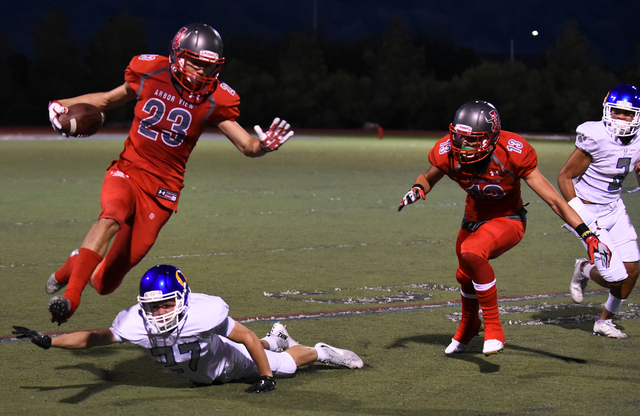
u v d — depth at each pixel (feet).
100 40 291.17
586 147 27.53
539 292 34.32
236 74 289.33
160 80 22.26
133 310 20.35
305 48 306.14
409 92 284.82
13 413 19.27
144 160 22.30
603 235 25.52
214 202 64.90
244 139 22.44
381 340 26.86
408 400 20.45
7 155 116.26
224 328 20.81
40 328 27.76
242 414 19.27
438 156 24.21
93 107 23.21
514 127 273.33
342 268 39.24
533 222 55.52
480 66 282.36
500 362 24.20
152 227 22.62
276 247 44.88
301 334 27.50
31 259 40.60
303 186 78.23
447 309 31.37
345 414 19.30
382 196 70.49
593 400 20.35
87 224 52.24
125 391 21.25
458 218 57.06
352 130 267.39
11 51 283.59
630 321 29.66
